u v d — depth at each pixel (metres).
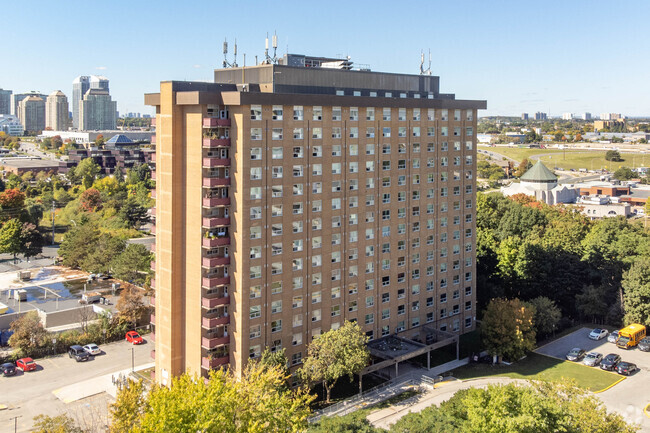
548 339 113.25
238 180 83.19
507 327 99.62
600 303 118.44
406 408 84.25
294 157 88.00
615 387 91.19
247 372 80.69
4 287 142.75
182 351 89.81
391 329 103.62
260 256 85.50
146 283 130.50
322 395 88.69
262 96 82.94
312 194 90.56
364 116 96.19
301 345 91.38
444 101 106.94
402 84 108.00
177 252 87.81
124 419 59.00
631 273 115.25
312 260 91.56
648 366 99.12
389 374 96.31
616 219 170.75
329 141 91.94
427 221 107.56
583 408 64.25
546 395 66.56
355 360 83.62
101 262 151.75
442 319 112.12
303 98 87.44
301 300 90.69
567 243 150.00
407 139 102.94
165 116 86.12
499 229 170.00
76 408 86.00
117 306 119.19
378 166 98.94
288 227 88.19
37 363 103.44
